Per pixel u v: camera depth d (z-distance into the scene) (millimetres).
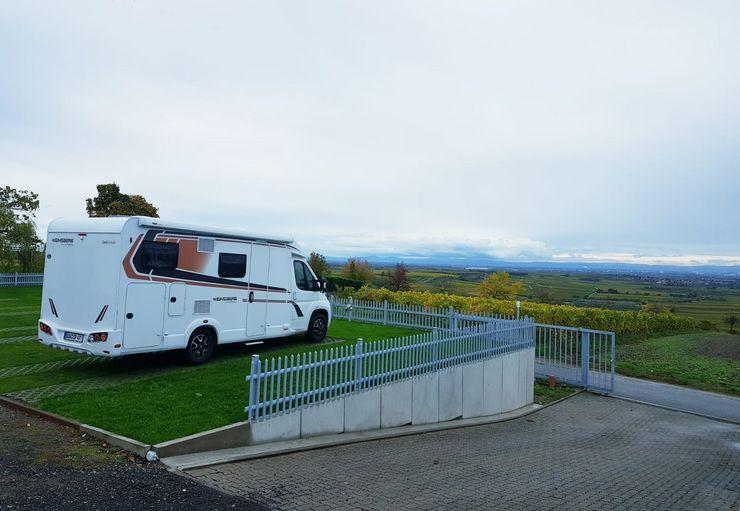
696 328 29922
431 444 8766
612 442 10328
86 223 9430
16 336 13227
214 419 7066
